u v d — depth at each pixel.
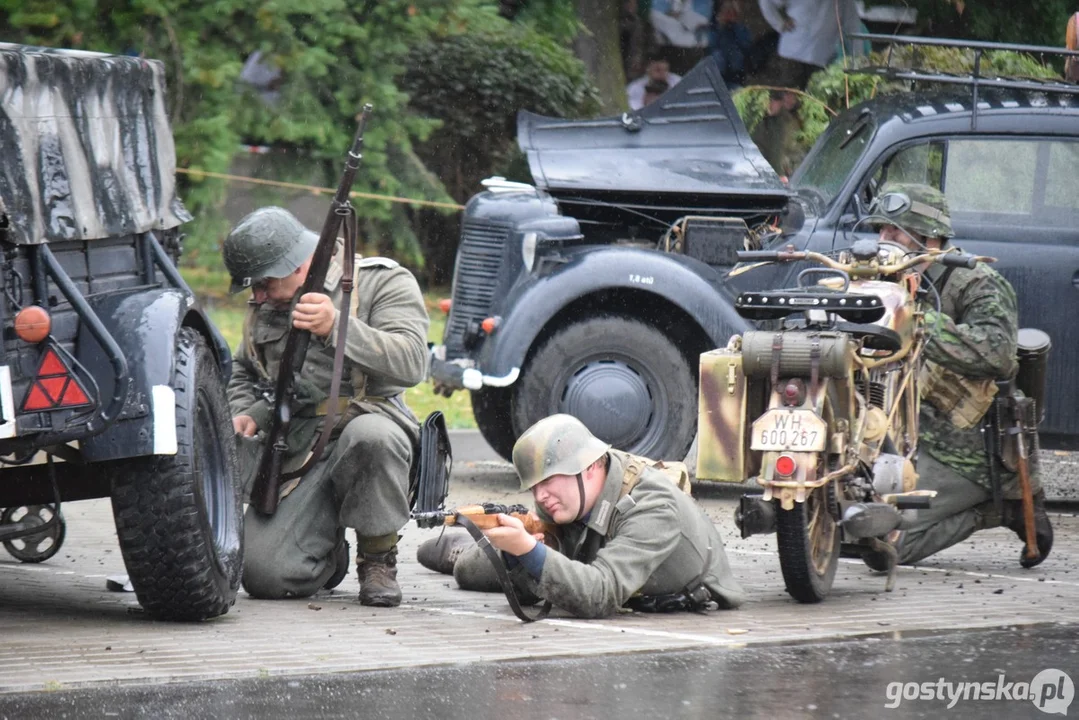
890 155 36.72
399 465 22.92
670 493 21.73
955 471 27.06
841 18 69.19
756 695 17.17
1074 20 38.31
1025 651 19.61
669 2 76.81
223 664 18.38
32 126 19.55
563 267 36.25
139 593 20.62
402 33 77.50
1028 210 36.47
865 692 17.36
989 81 36.06
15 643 19.58
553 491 21.25
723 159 38.94
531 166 38.31
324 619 21.64
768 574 26.41
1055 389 36.34
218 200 77.19
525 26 80.94
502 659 18.81
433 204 70.31
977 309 26.59
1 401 18.33
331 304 22.70
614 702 16.78
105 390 19.52
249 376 24.64
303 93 76.25
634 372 36.31
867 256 24.16
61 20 72.12
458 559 24.84
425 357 23.30
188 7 74.06
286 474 23.61
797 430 21.58
